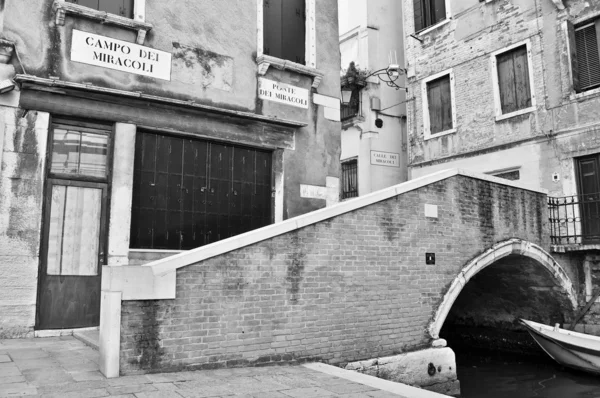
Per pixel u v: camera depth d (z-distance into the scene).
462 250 7.73
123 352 4.36
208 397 3.86
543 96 11.30
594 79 10.66
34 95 6.09
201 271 4.90
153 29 7.07
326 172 8.72
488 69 12.48
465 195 7.97
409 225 6.97
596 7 10.55
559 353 9.44
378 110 15.29
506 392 8.34
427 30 14.01
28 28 6.15
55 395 3.67
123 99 6.68
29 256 5.88
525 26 11.77
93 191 6.50
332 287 5.93
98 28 6.64
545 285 10.06
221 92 7.65
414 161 14.20
